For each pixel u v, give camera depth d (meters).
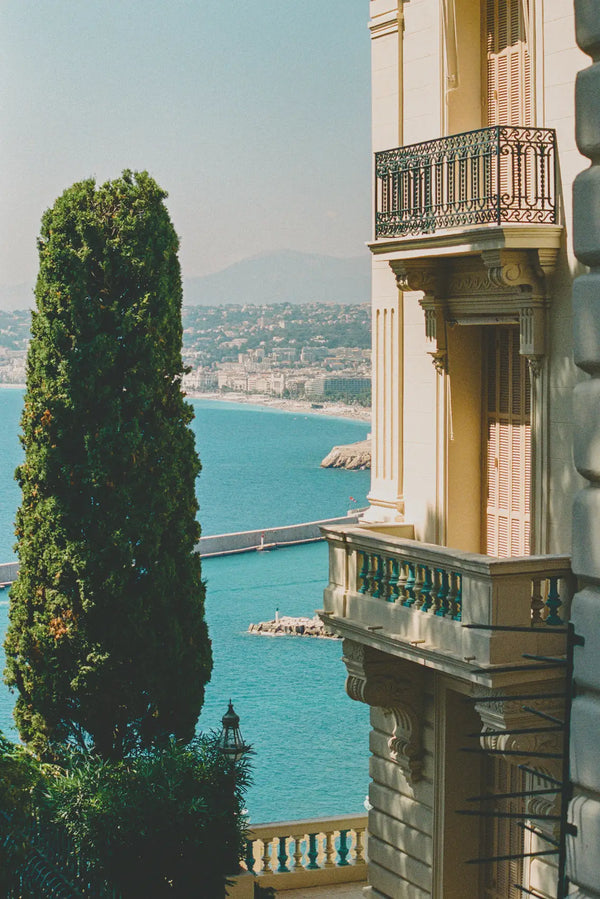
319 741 47.31
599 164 7.04
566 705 7.21
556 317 16.20
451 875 18.09
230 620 72.75
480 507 19.02
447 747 17.88
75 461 21.16
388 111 19.64
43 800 17.27
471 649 14.87
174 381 22.05
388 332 19.98
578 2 7.09
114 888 15.83
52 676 21.09
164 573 21.36
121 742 21.42
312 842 21.47
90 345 20.94
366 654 17.75
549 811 15.60
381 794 19.69
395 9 19.27
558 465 16.28
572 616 7.31
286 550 101.81
